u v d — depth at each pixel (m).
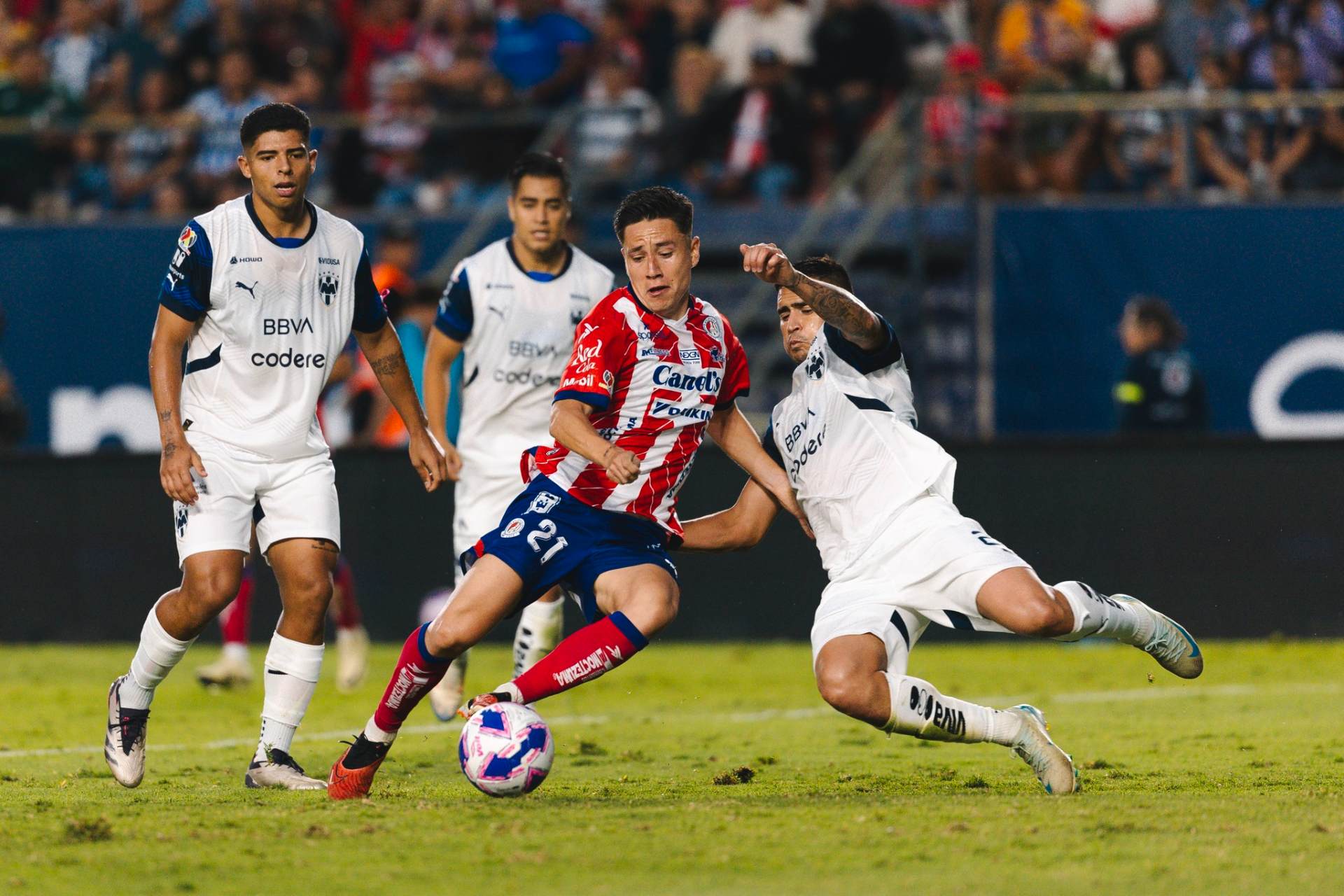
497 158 54.00
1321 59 53.06
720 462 42.75
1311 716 28.55
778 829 16.08
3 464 45.31
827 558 19.58
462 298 26.80
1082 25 57.34
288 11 58.69
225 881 14.02
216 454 19.59
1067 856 14.67
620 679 36.62
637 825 16.28
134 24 61.66
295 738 27.34
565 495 18.70
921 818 16.64
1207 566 42.88
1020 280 48.69
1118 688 34.22
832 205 51.44
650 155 54.72
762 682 36.09
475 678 36.91
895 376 19.58
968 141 50.06
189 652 44.34
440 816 17.00
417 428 21.39
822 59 54.41
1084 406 48.41
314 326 19.94
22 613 45.12
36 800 19.20
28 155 54.06
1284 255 47.72
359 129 53.97
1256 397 47.78
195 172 53.94
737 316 52.50
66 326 49.91
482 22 60.22
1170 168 50.44
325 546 20.08
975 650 43.41
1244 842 15.22
